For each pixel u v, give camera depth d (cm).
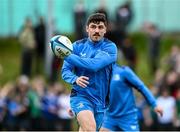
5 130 5009
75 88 3145
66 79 3119
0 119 5000
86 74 3138
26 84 5031
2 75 6956
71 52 3050
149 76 6900
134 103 3884
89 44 3164
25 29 6494
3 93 5259
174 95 5434
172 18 8394
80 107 3105
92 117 3073
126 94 3859
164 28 8356
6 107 4991
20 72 6656
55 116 5175
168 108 5172
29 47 6481
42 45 6650
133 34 8131
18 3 7950
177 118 5200
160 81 5472
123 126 3859
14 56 7531
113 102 3859
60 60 6569
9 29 7975
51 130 5162
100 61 3070
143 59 7494
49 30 6612
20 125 5012
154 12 8356
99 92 3150
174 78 5469
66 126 5231
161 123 5153
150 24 7094
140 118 5125
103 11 6353
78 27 6556
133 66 6681
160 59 7431
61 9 7975
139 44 7925
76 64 3052
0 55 7538
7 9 7969
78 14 6575
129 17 6756
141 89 3816
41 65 6700
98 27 3136
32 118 5041
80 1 6925
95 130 3055
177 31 8350
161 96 5203
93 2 7762
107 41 3173
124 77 3834
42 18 6669
